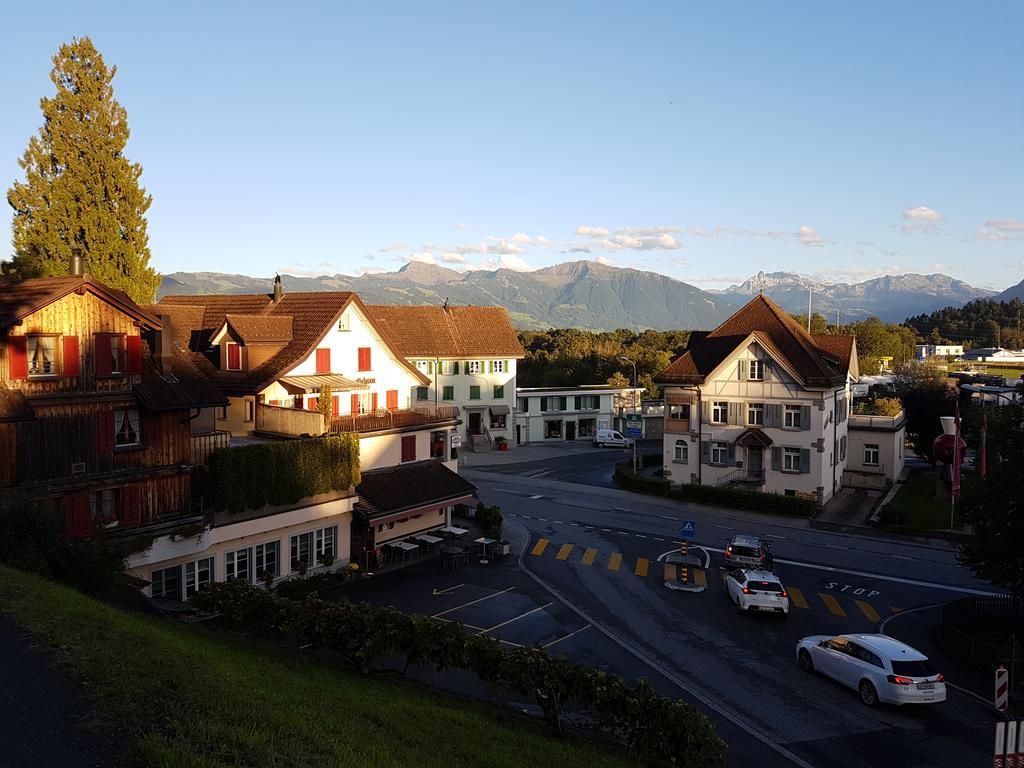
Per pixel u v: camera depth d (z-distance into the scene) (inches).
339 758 426.6
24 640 501.7
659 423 3489.2
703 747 619.8
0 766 341.1
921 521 1815.9
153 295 1871.3
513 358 3073.3
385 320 2950.3
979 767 733.3
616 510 1968.5
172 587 1099.9
